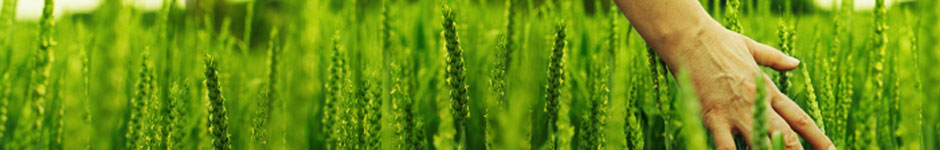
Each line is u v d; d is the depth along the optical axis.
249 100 1.10
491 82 0.78
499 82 0.77
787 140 0.98
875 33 0.95
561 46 0.82
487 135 0.74
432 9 1.41
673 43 1.03
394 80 0.90
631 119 0.96
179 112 0.92
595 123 0.91
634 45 1.24
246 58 1.21
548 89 0.83
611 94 1.01
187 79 0.95
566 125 0.80
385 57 1.10
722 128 1.01
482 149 1.06
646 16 1.05
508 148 0.57
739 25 1.10
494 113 0.74
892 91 1.02
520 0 1.07
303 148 1.06
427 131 1.09
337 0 1.28
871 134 0.84
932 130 1.01
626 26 1.28
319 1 1.24
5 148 0.86
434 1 1.40
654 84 1.05
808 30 1.29
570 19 1.30
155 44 1.00
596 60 1.06
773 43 1.29
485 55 1.14
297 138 1.05
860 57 1.18
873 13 0.96
